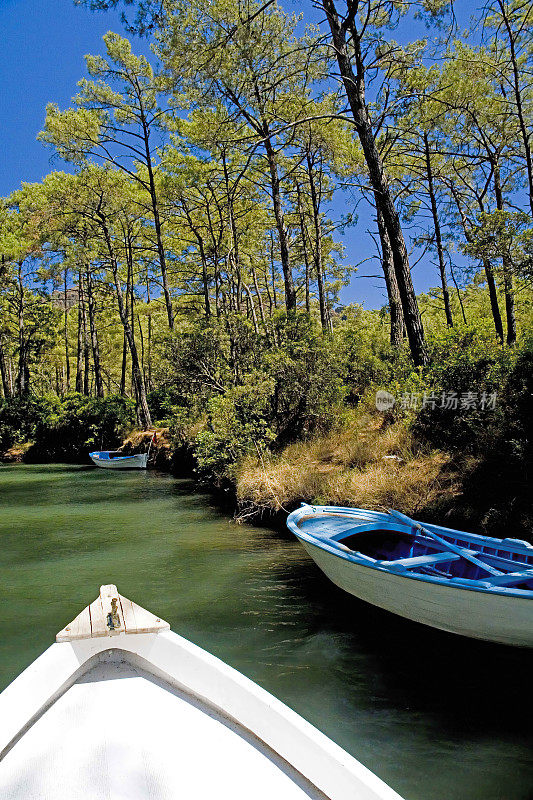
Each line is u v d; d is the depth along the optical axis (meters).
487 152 18.78
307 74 14.95
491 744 3.88
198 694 2.87
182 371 16.31
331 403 13.33
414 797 3.33
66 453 28.42
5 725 2.51
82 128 22.88
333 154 20.95
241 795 2.22
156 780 2.31
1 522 12.09
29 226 28.78
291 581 7.38
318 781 2.25
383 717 4.21
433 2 11.16
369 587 5.77
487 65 16.41
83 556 9.01
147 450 23.05
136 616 3.33
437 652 5.34
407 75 16.62
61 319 36.81
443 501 7.73
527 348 7.83
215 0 14.66
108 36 22.25
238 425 12.73
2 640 5.74
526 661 4.87
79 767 2.37
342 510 7.68
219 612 6.36
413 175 22.05
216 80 13.85
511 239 11.73
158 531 10.60
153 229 28.20
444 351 9.89
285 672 4.92
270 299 34.06
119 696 2.85
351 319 30.44
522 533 6.52
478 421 8.35
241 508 11.39
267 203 26.89
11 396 35.75
